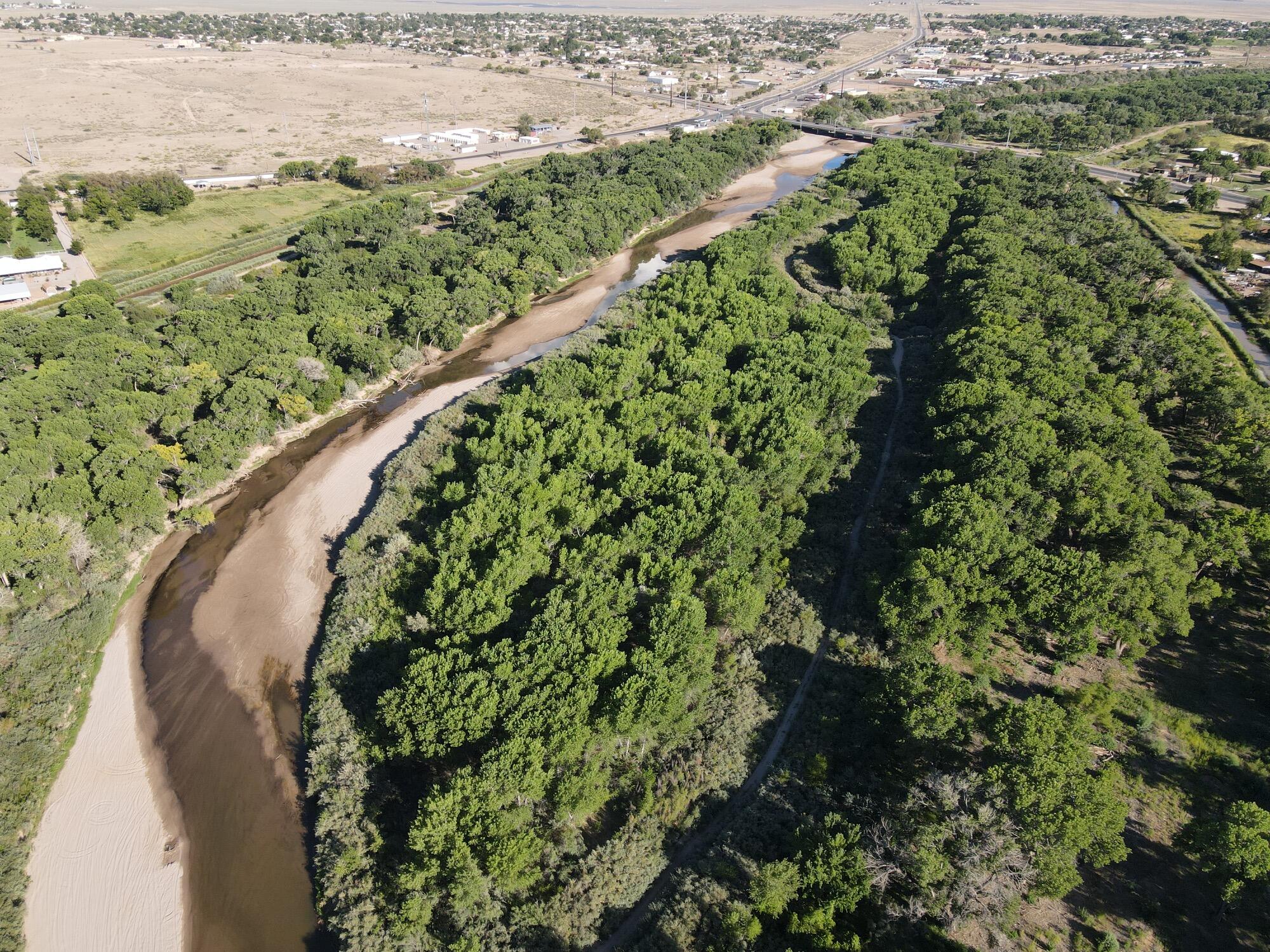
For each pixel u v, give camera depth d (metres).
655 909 68.56
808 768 77.75
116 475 115.62
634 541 97.56
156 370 140.25
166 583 112.56
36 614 100.94
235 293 189.38
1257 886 65.00
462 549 99.31
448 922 69.31
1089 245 193.25
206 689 96.56
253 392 135.12
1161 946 61.91
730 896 67.94
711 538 96.00
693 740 82.81
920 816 67.81
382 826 78.31
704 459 110.00
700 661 82.50
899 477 121.25
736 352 150.88
